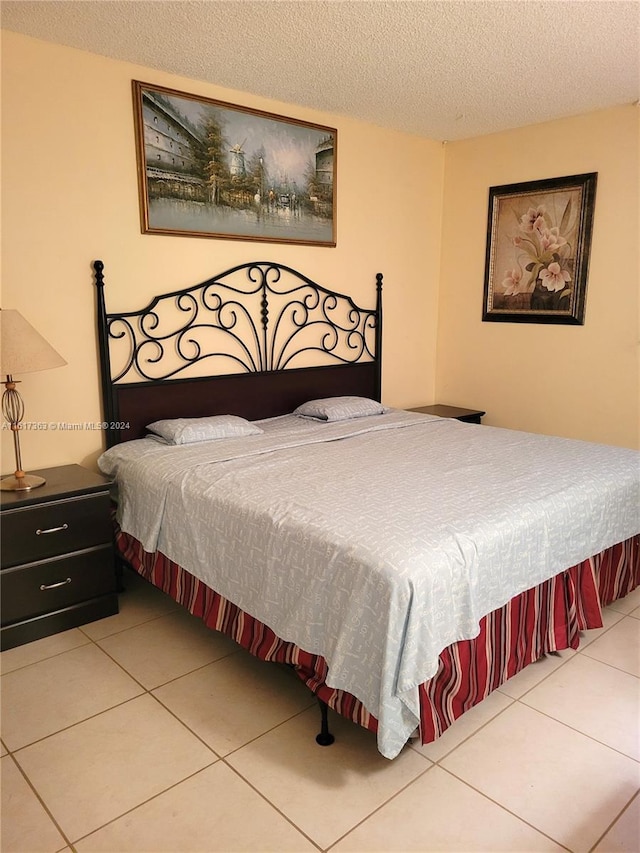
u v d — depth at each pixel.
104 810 1.66
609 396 3.76
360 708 1.73
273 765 1.82
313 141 3.60
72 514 2.52
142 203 3.00
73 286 2.86
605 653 2.39
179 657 2.39
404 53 2.77
